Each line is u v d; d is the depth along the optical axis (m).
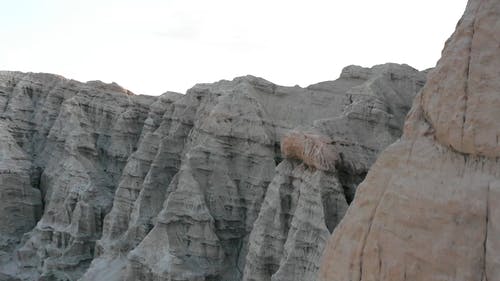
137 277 33.41
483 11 12.78
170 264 31.77
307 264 25.25
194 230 33.00
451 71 13.10
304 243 25.69
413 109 14.41
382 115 29.45
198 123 39.44
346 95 32.16
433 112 13.43
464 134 12.48
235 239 34.22
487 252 11.57
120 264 37.53
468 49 12.87
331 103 34.44
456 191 12.35
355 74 35.50
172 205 33.81
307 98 35.97
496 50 12.39
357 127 29.52
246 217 34.28
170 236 33.28
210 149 35.38
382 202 13.80
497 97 12.11
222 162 35.12
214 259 32.75
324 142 27.33
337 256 14.88
